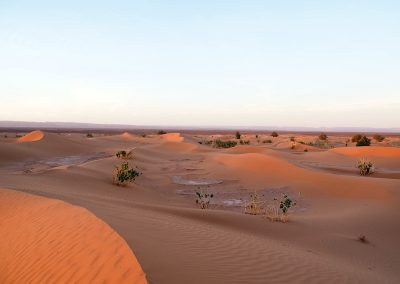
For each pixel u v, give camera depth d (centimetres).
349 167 3309
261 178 2606
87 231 755
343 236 1234
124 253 623
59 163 3462
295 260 823
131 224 838
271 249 889
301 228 1296
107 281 554
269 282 657
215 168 3058
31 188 1405
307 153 4566
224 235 953
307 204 1903
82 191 1702
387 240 1236
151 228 845
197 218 1284
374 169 3175
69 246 709
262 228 1255
